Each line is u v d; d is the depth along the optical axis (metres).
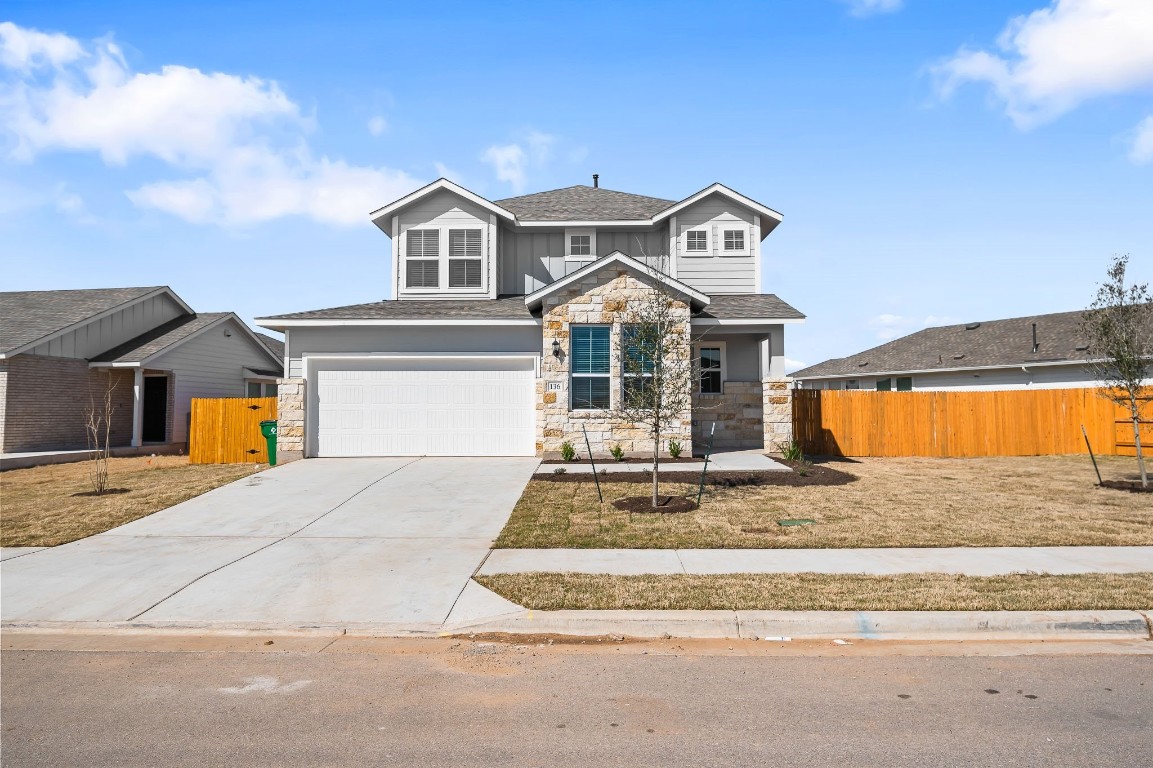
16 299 25.20
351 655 5.97
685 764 3.98
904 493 12.79
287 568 8.48
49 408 21.59
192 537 10.09
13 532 10.45
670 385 11.83
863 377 35.03
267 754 4.14
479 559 8.70
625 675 5.43
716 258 20.95
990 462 18.11
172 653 6.07
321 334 17.59
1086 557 8.53
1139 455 13.34
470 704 4.89
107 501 12.62
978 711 4.70
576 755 4.10
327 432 17.11
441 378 17.17
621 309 16.45
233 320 27.91
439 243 20.27
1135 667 5.55
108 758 4.11
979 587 7.23
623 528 10.12
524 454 17.08
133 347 23.95
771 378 17.84
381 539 9.85
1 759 4.11
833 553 8.77
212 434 18.91
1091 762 3.98
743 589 7.24
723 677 5.37
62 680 5.44
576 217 20.77
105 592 7.67
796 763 3.98
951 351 30.39
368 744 4.27
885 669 5.52
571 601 6.94
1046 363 24.44
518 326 17.48
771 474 14.45
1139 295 13.39
